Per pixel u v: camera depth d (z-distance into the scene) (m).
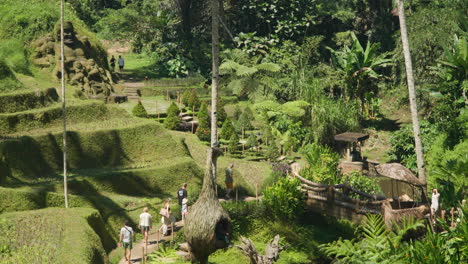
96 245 22.78
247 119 44.12
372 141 48.78
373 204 25.52
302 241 28.80
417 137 27.12
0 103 32.38
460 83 40.06
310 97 48.22
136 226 27.33
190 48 57.53
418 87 50.25
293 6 60.34
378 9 65.88
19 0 49.44
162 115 41.22
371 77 53.38
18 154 28.47
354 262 20.66
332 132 45.59
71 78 43.00
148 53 58.53
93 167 31.17
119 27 58.88
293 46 58.62
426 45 49.84
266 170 35.75
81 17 63.25
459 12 45.84
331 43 64.56
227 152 39.00
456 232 19.75
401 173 24.23
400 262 19.25
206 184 18.84
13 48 43.09
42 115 32.53
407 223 22.94
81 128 32.75
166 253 23.30
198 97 48.41
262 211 29.14
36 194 25.61
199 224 18.38
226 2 61.69
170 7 59.72
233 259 25.91
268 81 33.84
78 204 26.64
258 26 62.47
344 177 33.69
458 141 36.78
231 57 41.34
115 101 43.50
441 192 26.80
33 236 22.33
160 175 30.97
